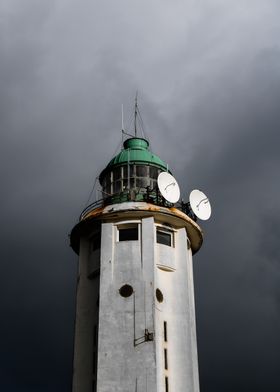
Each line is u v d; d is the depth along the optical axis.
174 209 46.97
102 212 46.03
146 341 41.03
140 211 45.38
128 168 50.00
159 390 40.31
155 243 45.06
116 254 44.59
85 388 42.44
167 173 47.28
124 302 42.66
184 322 43.56
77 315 45.25
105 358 40.94
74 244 49.50
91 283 46.06
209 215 49.59
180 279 45.06
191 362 42.22
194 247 49.62
